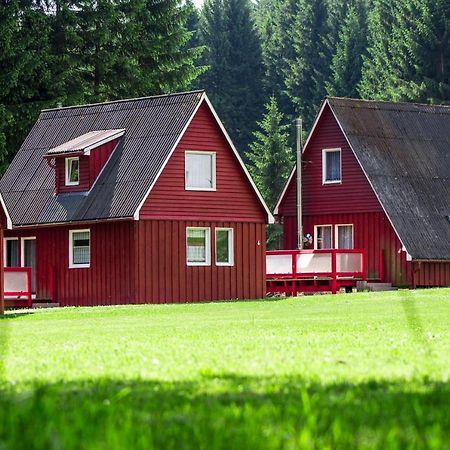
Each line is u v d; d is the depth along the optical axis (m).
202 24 121.88
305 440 8.20
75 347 20.83
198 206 51.62
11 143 70.25
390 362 15.82
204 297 51.94
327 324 29.14
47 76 70.38
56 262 53.78
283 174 92.56
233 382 13.15
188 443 8.53
